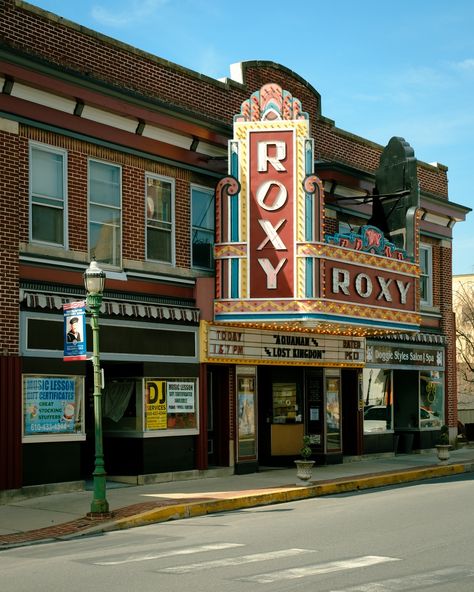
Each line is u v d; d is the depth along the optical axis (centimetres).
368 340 2606
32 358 1644
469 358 5059
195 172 2080
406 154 2436
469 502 1622
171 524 1431
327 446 2427
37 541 1257
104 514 1421
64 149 1764
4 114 1638
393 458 2669
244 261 1998
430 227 2953
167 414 1939
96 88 1780
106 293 1830
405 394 2884
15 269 1631
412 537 1208
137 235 1922
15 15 1683
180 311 1978
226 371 2127
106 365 1908
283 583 902
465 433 3291
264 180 2003
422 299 2928
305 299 1966
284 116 2014
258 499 1702
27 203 1683
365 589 871
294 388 2459
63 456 1702
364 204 2617
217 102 2169
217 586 890
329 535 1242
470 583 900
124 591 877
